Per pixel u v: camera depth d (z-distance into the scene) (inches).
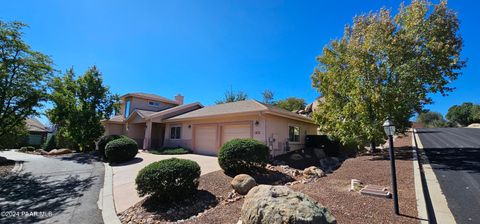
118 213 236.4
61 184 357.4
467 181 257.8
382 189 229.5
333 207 191.5
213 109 711.7
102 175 415.2
